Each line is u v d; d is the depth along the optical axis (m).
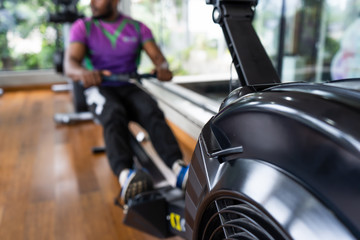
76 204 1.75
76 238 1.45
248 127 0.50
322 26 2.29
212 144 0.60
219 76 2.43
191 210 0.66
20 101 4.49
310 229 0.38
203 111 2.13
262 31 2.32
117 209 1.69
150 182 1.20
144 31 1.75
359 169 0.35
